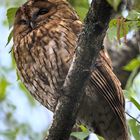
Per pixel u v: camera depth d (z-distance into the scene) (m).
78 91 10.05
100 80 12.05
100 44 9.60
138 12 10.78
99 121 12.30
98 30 9.41
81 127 11.56
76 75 9.91
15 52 12.87
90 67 9.84
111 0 8.80
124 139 12.06
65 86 10.05
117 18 10.58
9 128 15.90
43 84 12.52
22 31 12.98
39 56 12.39
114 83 12.13
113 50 14.05
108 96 12.06
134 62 12.70
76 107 10.21
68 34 12.26
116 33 10.76
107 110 12.16
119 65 13.92
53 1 13.28
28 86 12.92
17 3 16.38
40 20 12.95
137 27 11.12
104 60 12.20
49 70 12.30
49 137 10.43
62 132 10.37
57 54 12.16
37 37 12.47
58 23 12.59
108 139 12.38
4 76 16.42
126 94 11.51
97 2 9.16
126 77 13.85
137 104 11.39
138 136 11.46
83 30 9.53
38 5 13.26
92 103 12.15
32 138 15.67
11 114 16.08
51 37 12.32
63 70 12.13
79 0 13.95
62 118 10.27
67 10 13.05
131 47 14.07
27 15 13.12
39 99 12.91
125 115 12.11
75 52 9.79
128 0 10.40
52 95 12.51
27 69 12.66
